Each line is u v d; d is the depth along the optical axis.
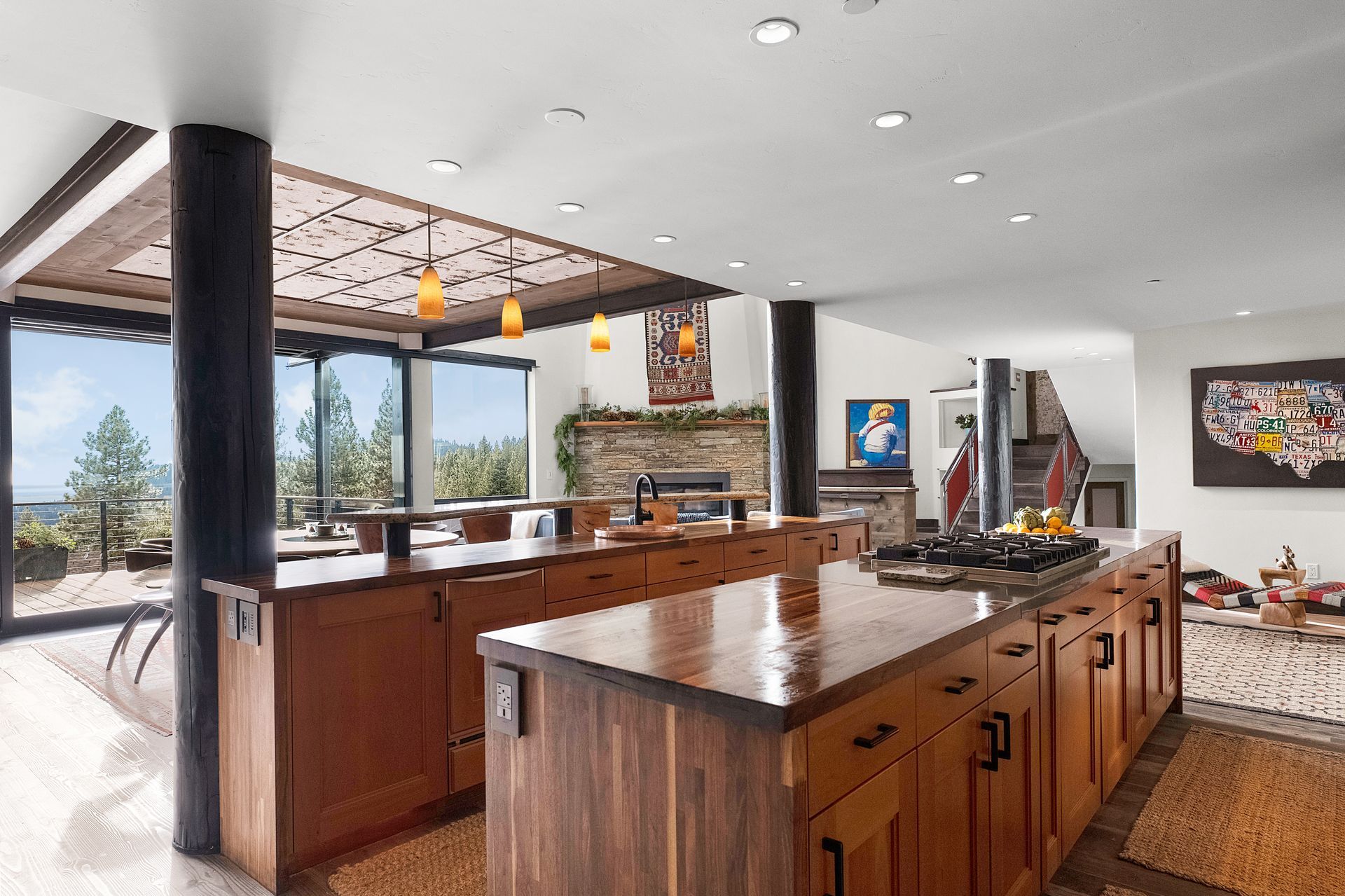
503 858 1.72
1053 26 2.06
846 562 2.96
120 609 6.57
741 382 12.52
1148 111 2.57
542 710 1.64
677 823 1.39
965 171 3.09
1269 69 2.29
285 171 3.68
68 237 4.30
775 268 4.68
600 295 6.76
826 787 1.31
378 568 2.83
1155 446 7.01
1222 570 6.72
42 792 3.09
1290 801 2.95
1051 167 3.06
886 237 4.03
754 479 11.82
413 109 2.50
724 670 1.43
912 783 1.57
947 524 10.64
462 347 9.71
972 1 1.94
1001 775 1.98
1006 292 5.35
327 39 2.07
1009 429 8.58
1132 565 3.26
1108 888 2.34
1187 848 2.59
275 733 2.37
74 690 4.48
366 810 2.61
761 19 2.01
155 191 4.01
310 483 8.01
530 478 10.77
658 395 11.72
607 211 3.58
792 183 3.22
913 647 1.58
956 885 1.75
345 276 6.03
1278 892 2.32
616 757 1.50
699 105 2.50
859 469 12.93
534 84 2.35
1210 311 6.07
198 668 2.58
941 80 2.35
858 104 2.50
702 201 3.45
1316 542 6.31
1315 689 4.41
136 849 2.64
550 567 3.24
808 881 1.25
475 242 5.09
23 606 6.15
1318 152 2.92
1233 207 3.55
